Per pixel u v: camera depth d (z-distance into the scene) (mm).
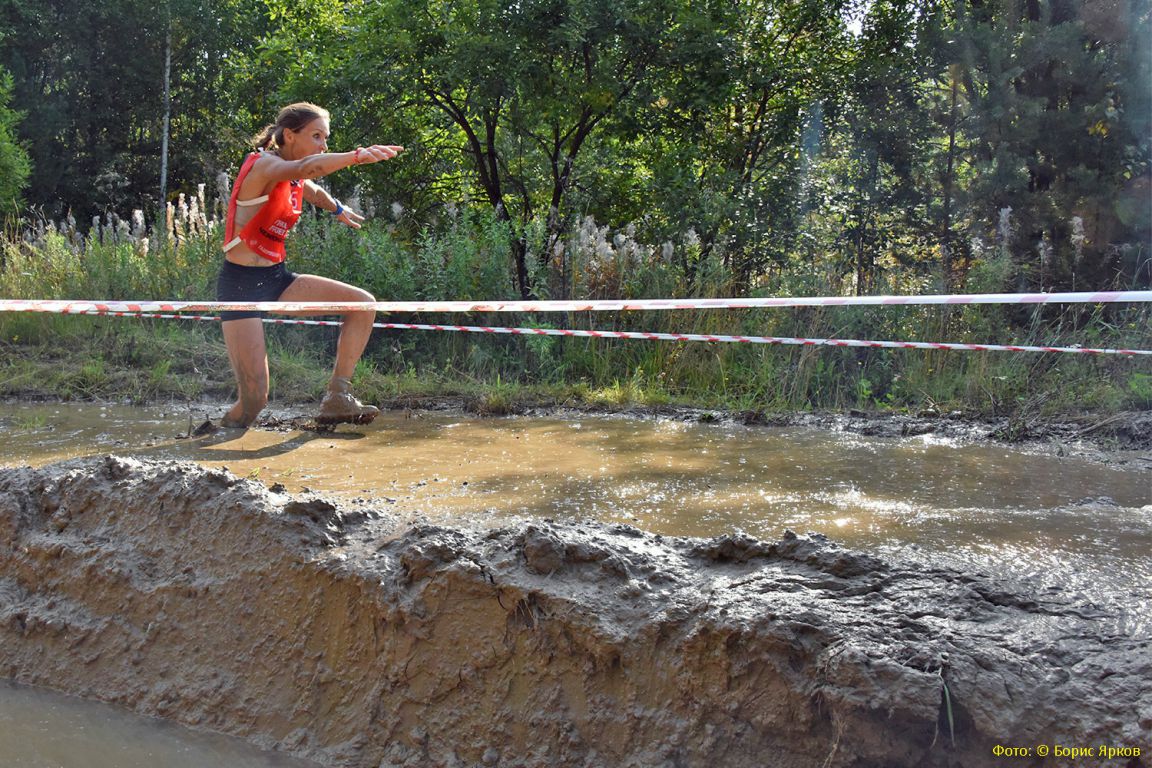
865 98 10414
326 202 6250
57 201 23172
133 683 2918
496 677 2520
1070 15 9320
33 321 8852
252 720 2719
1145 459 5059
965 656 2209
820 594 2521
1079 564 2898
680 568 2715
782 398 7184
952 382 7195
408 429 5945
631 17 10242
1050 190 9094
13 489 3416
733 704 2299
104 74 24594
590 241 8938
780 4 11500
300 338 8586
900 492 4113
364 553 2803
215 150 25234
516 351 8422
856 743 2160
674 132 11281
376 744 2570
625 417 6594
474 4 10445
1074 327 7688
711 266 8633
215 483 3131
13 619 3160
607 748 2375
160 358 8172
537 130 12000
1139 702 2092
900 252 10203
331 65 11312
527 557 2627
